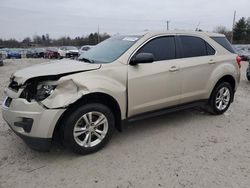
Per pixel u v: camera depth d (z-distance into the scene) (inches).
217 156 150.6
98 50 185.6
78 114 143.6
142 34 179.0
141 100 168.4
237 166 139.6
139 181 126.2
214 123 205.0
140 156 150.3
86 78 144.9
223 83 217.9
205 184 123.6
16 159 146.9
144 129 191.2
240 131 189.3
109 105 161.6
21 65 855.1
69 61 169.8
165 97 180.4
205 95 206.4
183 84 188.4
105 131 156.3
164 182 125.3
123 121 164.1
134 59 163.3
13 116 138.9
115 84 155.0
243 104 266.8
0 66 800.9
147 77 167.9
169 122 206.1
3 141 169.3
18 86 143.6
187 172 133.6
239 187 121.3
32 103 135.0
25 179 128.1
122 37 189.5
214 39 215.0
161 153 153.9
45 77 138.9
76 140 146.4
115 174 132.1
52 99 135.5
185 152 155.3
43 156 150.3
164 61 179.0
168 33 186.1
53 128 136.0
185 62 188.4
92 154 152.6
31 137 136.8
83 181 126.6
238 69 226.8
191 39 198.2
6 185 123.2
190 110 236.5
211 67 204.5
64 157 149.4
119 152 155.2
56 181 126.6
